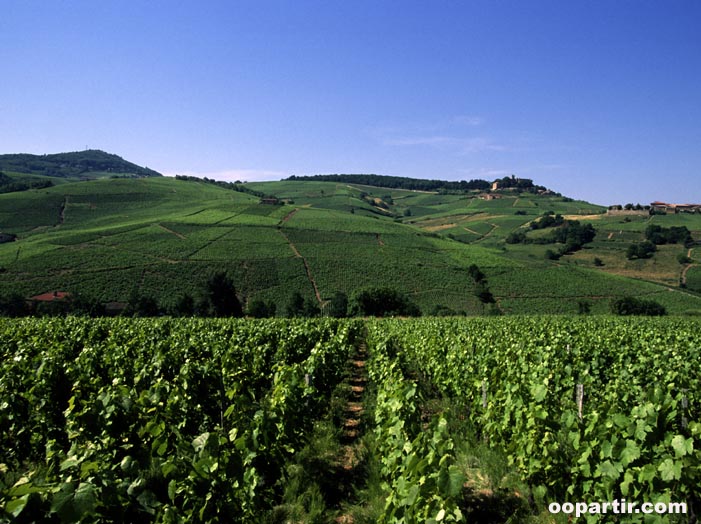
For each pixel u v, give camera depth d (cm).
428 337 1869
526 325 2978
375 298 6406
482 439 973
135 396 828
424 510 491
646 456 575
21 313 5319
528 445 692
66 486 370
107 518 418
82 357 1209
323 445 923
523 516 653
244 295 6900
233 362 1240
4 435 809
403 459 621
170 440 704
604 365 1461
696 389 941
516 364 1173
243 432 680
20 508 345
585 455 593
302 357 1658
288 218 10906
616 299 7094
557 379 1143
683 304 7025
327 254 8438
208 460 521
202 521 516
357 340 3145
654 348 1548
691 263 8925
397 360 1253
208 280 6053
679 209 13438
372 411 1154
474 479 772
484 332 2233
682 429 639
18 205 11281
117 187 13925
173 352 1338
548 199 19138
